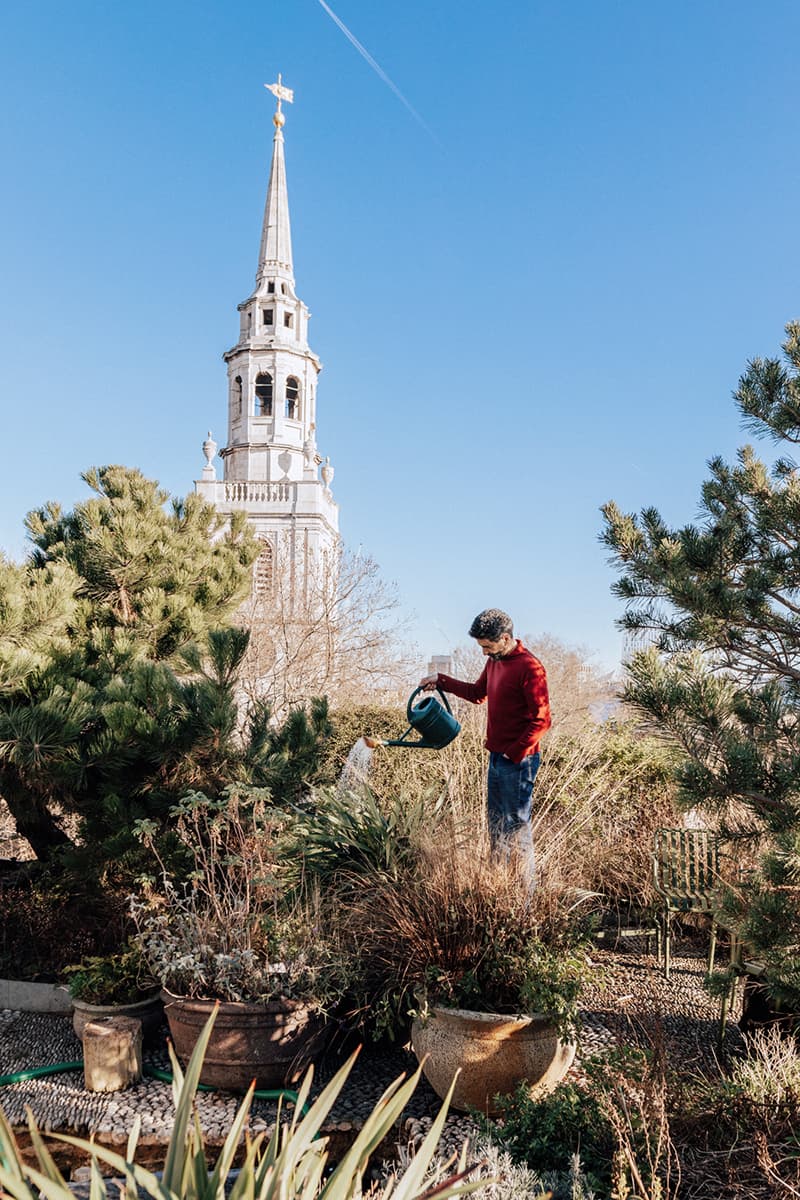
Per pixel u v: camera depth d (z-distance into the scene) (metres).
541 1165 3.02
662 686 3.47
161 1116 3.89
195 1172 1.59
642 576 5.89
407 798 5.47
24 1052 4.75
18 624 5.46
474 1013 3.59
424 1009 3.76
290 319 48.53
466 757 7.57
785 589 5.40
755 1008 4.30
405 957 4.09
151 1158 3.53
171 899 5.32
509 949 4.00
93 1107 3.99
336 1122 3.75
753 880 3.52
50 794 5.86
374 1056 4.50
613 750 7.62
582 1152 3.03
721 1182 2.75
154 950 4.45
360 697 18.19
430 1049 3.73
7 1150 1.51
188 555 8.76
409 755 8.11
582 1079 3.94
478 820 5.24
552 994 3.65
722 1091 3.19
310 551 20.19
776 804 3.27
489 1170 2.69
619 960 6.06
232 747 5.72
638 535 5.93
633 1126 2.96
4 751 5.28
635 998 5.08
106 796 5.56
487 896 4.10
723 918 3.52
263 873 4.93
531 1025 3.61
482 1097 3.63
